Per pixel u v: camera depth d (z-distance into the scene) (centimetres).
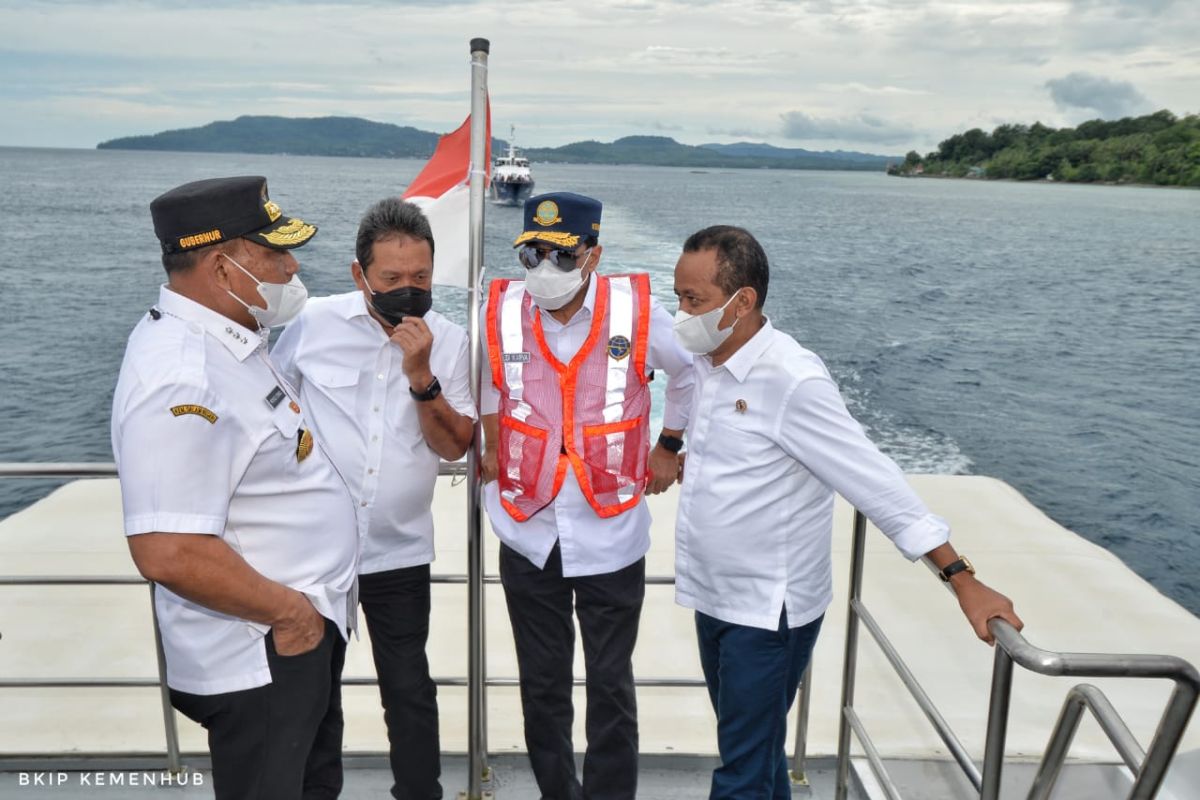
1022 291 3102
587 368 234
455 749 303
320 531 189
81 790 268
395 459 240
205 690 181
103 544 516
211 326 174
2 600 429
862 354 1895
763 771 222
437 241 276
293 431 183
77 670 363
